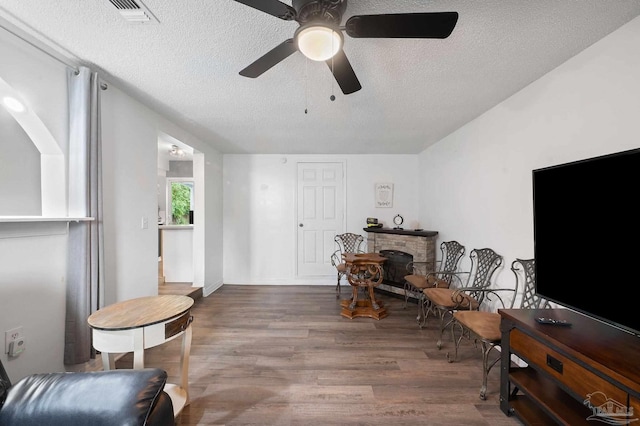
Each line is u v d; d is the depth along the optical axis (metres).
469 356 2.38
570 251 1.49
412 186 4.86
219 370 2.16
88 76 1.90
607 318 1.28
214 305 3.72
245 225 4.92
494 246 2.70
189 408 1.74
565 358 1.28
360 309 3.37
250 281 4.91
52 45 1.72
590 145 1.75
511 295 2.43
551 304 2.02
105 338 1.38
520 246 2.36
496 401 1.82
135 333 1.38
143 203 2.63
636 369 1.06
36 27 1.55
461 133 3.35
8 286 1.54
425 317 3.04
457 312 2.23
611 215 1.27
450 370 2.17
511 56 1.85
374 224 4.68
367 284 3.34
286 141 4.06
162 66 1.98
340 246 4.89
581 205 1.43
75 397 0.99
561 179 1.55
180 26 1.55
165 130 3.04
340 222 4.92
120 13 1.44
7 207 1.71
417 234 3.94
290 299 3.99
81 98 1.87
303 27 1.19
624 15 1.47
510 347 1.67
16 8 1.40
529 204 2.26
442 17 1.15
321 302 3.85
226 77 2.13
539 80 2.15
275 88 2.32
